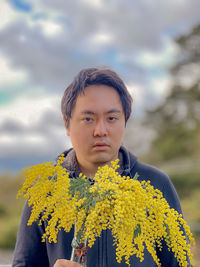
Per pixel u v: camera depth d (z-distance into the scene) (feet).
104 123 3.79
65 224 3.16
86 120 3.81
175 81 96.27
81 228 3.26
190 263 3.82
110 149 3.84
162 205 3.18
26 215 4.62
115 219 3.07
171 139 86.58
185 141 87.04
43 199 3.26
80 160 4.14
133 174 4.64
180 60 98.12
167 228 3.23
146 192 3.28
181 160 78.28
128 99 3.98
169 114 92.32
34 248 4.55
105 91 3.83
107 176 3.18
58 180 3.25
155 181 4.62
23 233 4.61
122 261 4.16
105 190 3.08
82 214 3.13
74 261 3.46
